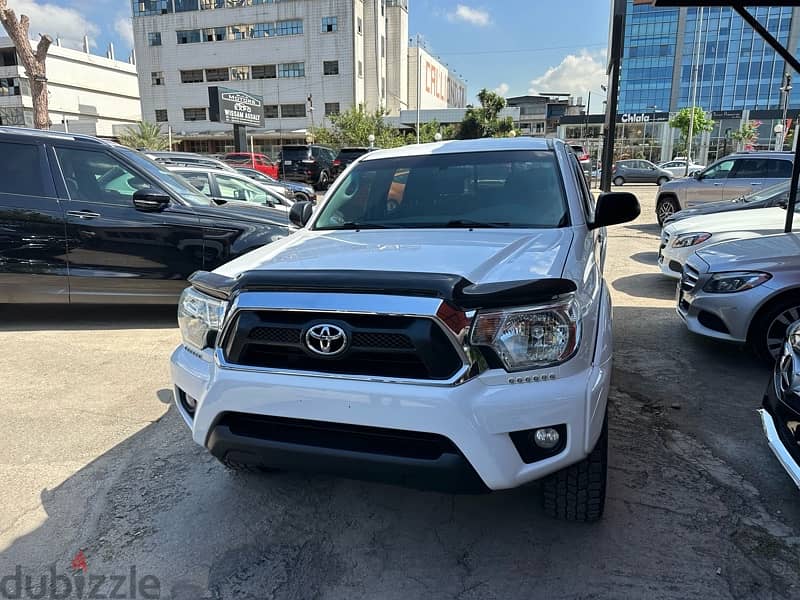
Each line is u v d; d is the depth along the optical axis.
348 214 3.41
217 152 59.75
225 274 2.46
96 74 74.06
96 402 3.86
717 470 2.95
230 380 2.12
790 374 2.63
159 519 2.60
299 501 2.74
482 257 2.37
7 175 5.35
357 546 2.40
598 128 58.00
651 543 2.37
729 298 4.21
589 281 2.41
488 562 2.28
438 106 85.69
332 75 54.84
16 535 2.49
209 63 57.69
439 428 1.89
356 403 1.96
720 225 6.65
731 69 66.62
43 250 5.35
